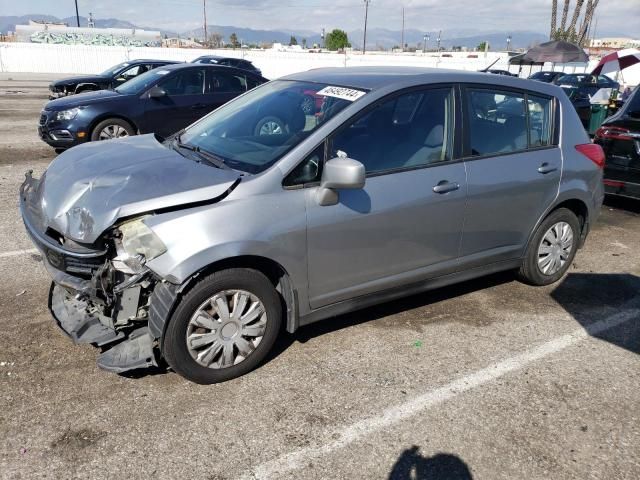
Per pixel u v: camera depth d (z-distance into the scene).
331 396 3.32
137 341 3.30
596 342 4.07
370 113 3.67
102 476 2.67
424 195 3.82
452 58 33.94
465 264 4.29
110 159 3.70
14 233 5.81
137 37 46.69
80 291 3.14
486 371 3.64
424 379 3.53
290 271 3.40
